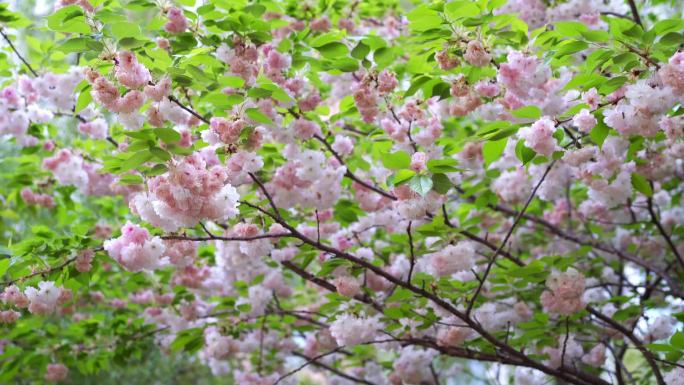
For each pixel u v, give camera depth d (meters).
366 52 3.54
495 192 4.79
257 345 4.98
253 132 3.04
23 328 4.80
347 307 3.85
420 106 3.72
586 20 4.10
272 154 3.82
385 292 4.43
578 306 3.63
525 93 3.30
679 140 3.49
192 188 2.63
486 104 3.75
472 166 4.38
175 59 3.19
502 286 3.83
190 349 4.85
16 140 4.57
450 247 3.57
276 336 5.30
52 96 4.15
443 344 3.96
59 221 5.25
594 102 3.08
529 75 3.23
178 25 3.29
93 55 2.85
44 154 5.00
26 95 4.29
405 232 4.37
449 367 7.00
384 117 3.93
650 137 3.24
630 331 4.02
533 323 3.78
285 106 3.46
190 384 8.77
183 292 4.73
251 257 3.87
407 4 5.60
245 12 3.38
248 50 3.35
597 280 4.96
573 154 3.30
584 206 5.13
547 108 3.47
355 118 4.73
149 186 2.70
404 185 3.09
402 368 4.40
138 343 5.38
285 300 5.68
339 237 4.16
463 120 5.08
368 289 3.88
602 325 4.40
